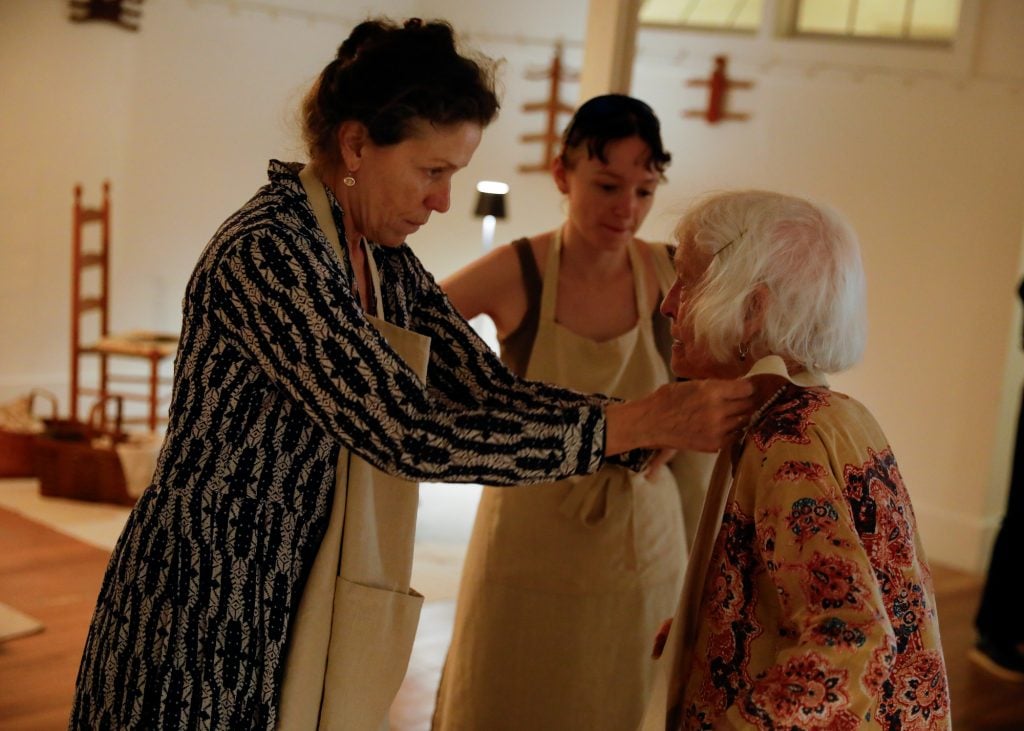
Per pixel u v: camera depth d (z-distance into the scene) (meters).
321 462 1.47
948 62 5.28
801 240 1.43
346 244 1.50
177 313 6.60
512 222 6.96
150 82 6.26
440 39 1.42
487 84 1.47
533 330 2.31
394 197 1.47
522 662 2.22
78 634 3.71
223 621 1.40
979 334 5.26
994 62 5.16
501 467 1.36
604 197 2.19
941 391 5.38
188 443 1.41
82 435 5.31
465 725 2.26
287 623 1.47
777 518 1.30
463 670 2.28
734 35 5.93
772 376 1.41
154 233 6.43
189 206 6.52
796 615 1.26
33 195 6.02
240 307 1.35
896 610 1.34
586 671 2.19
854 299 1.46
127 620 1.43
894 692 1.34
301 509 1.47
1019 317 5.18
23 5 5.82
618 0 3.38
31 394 5.76
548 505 2.20
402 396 1.33
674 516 2.28
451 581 4.53
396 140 1.42
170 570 1.40
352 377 1.33
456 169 1.48
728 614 1.38
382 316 1.64
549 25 6.73
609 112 2.16
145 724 1.40
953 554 5.37
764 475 1.34
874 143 5.52
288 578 1.46
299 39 6.67
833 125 5.63
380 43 1.41
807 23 5.78
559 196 6.80
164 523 1.41
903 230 5.45
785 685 1.21
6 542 4.58
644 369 2.30
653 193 2.24
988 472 5.26
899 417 5.52
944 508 5.40
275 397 1.42
